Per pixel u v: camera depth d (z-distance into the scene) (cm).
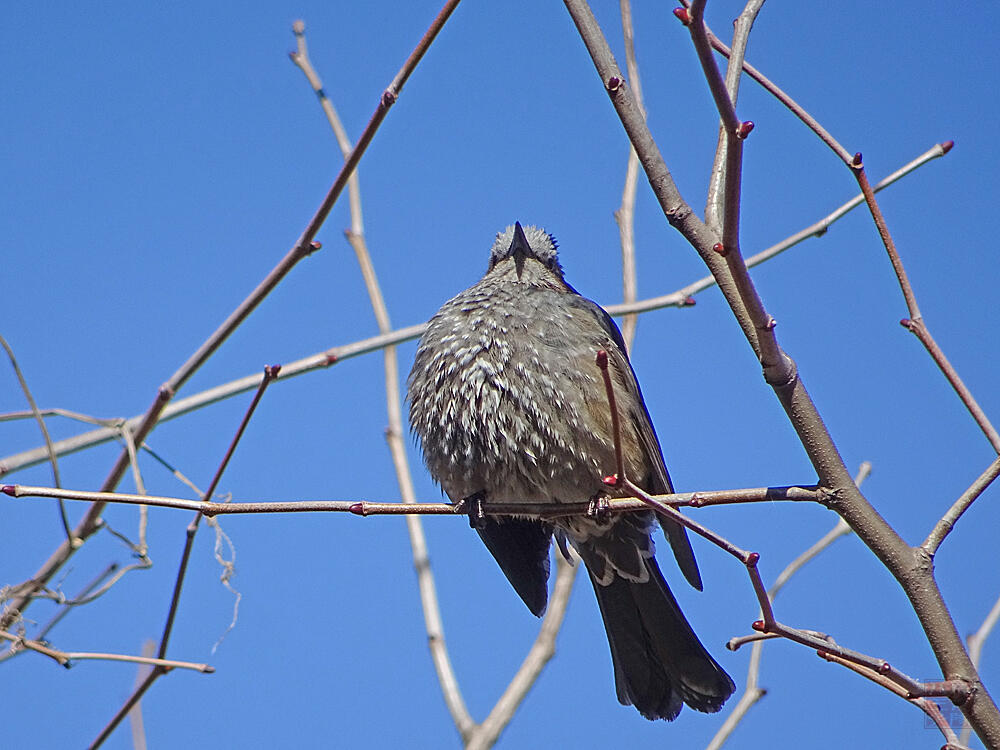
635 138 732
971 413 678
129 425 1013
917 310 698
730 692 1038
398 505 792
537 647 1066
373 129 862
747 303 671
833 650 620
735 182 635
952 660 643
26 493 757
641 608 1086
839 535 1016
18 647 849
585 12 756
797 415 691
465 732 1018
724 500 715
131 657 870
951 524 669
